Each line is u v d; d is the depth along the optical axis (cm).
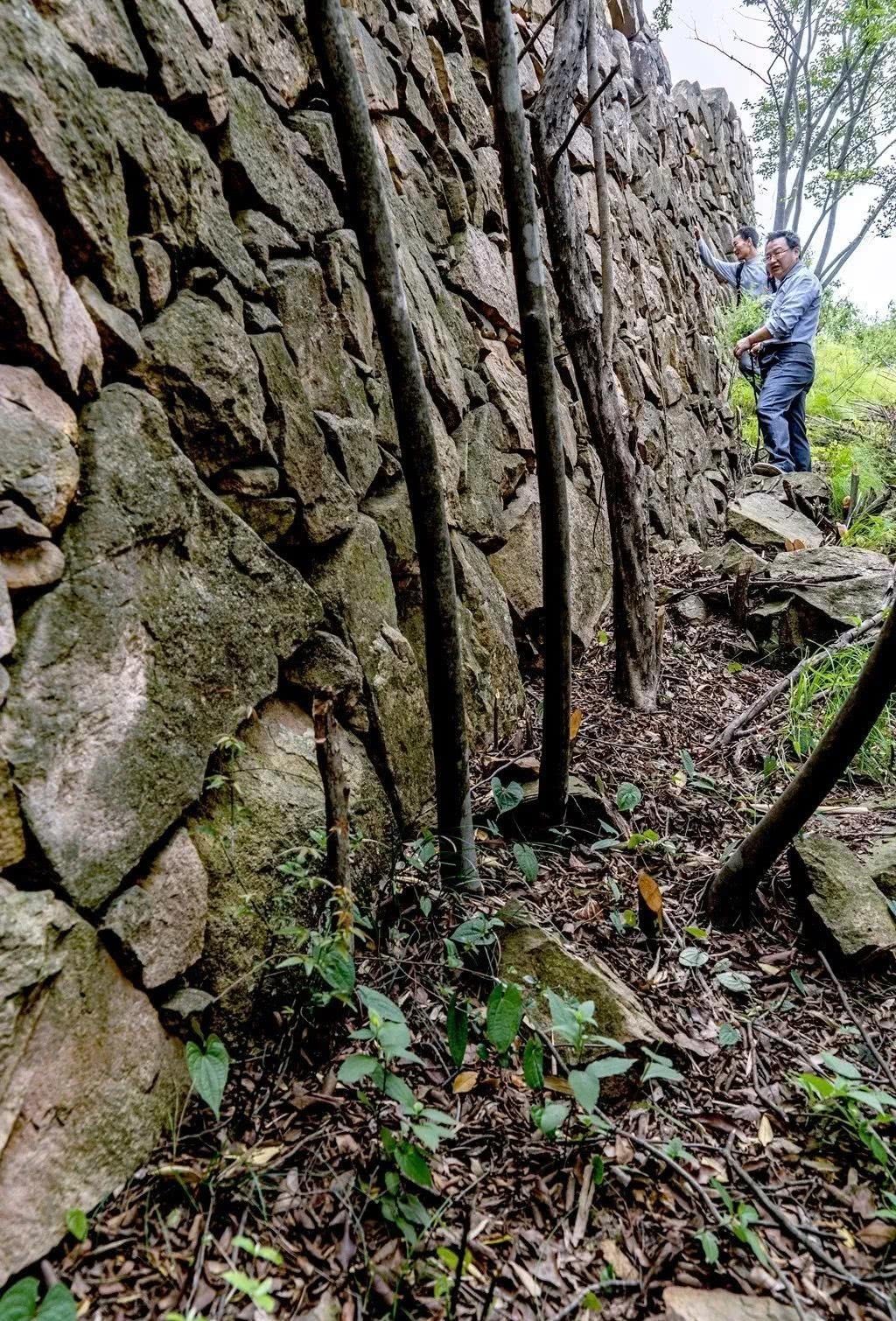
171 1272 144
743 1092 204
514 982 216
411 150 329
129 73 180
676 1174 178
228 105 214
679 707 389
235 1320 138
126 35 178
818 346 973
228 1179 161
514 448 381
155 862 172
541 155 311
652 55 717
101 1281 140
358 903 226
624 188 595
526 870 259
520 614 369
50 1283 135
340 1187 163
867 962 239
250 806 202
